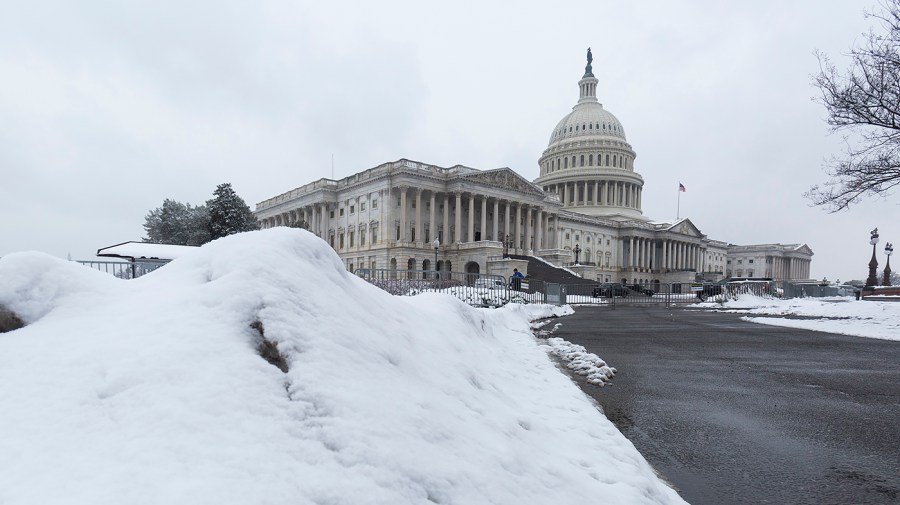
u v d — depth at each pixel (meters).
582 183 117.94
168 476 2.04
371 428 2.60
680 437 5.13
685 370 9.07
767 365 9.68
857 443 4.96
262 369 2.78
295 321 3.18
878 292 35.56
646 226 110.69
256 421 2.43
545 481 3.04
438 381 3.97
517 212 81.31
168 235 77.88
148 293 3.60
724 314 26.77
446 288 16.86
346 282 4.63
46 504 1.88
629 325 19.09
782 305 32.94
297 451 2.32
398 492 2.29
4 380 2.64
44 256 3.64
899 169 16.45
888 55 15.95
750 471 4.20
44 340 3.00
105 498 1.91
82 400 2.48
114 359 2.74
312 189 87.00
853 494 3.71
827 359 10.50
